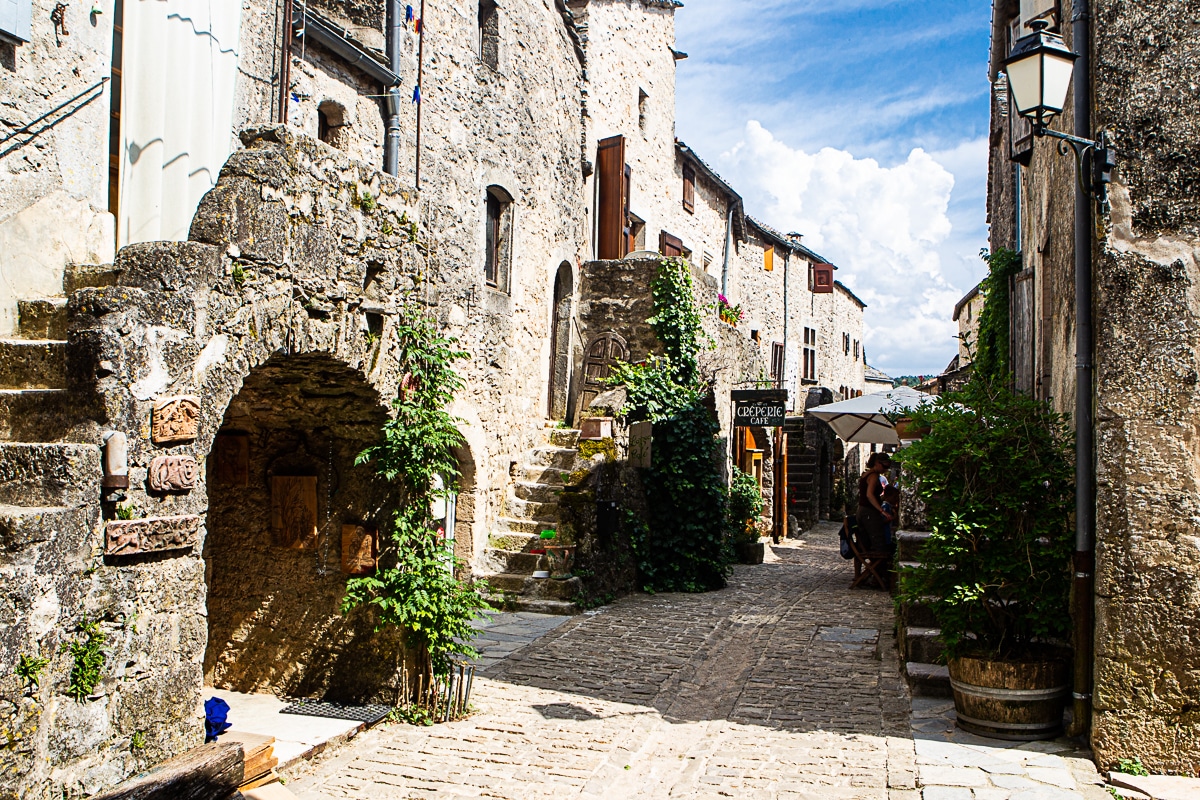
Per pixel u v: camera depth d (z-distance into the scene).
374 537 6.06
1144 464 4.95
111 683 3.78
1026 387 8.70
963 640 5.90
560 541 10.79
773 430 20.45
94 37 5.87
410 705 6.10
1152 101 5.07
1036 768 4.99
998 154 12.54
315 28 8.32
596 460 11.07
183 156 6.51
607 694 6.84
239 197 4.68
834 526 24.28
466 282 10.78
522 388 12.56
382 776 5.11
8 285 5.25
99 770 3.70
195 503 4.31
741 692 6.90
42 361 4.13
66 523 3.61
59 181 5.60
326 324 5.31
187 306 4.31
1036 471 5.62
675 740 5.80
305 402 5.94
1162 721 4.87
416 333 6.06
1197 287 4.93
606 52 16.03
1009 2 9.52
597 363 13.84
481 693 6.79
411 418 5.95
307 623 6.27
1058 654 5.77
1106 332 5.07
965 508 5.75
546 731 5.93
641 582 12.07
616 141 15.48
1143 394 4.97
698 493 12.74
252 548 6.39
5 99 5.27
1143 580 4.92
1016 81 4.85
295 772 5.11
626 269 13.88
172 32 6.47
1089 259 5.32
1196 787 4.67
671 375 13.13
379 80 9.40
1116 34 5.15
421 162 10.02
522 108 12.47
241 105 7.45
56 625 3.53
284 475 6.25
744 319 23.64
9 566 3.37
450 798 4.82
